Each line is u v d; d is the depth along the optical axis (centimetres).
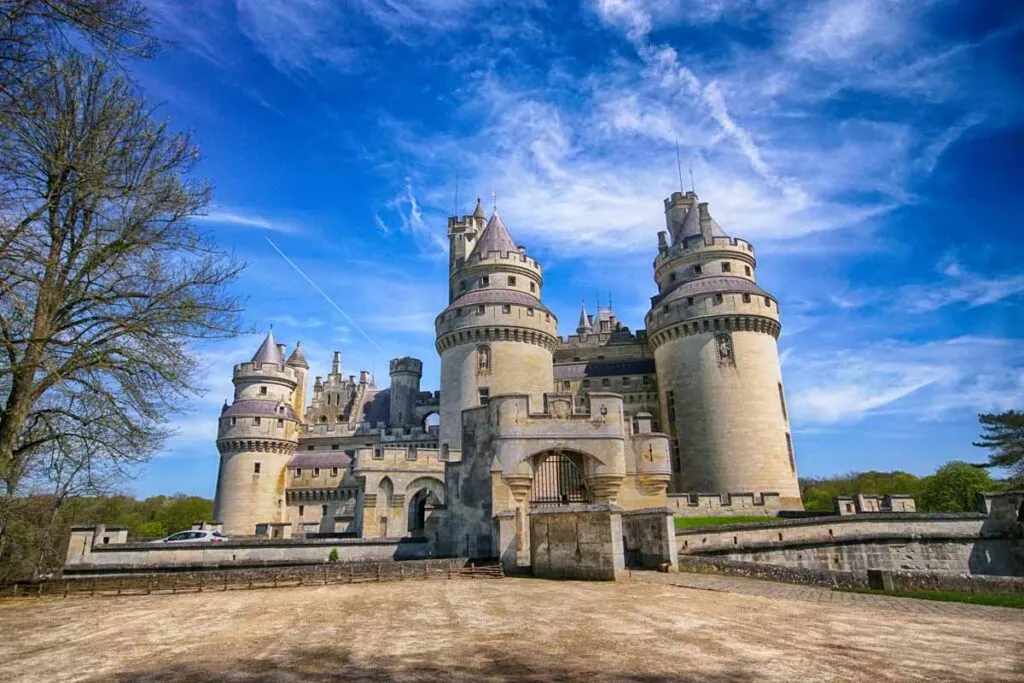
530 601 1598
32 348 1600
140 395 1764
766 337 4962
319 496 6109
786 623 1285
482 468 2742
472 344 4997
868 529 3184
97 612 1599
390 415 7288
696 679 831
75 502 2434
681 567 2366
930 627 1266
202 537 3731
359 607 1567
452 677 847
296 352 8306
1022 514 3225
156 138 1848
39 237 1511
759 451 4634
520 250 5741
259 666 929
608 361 6172
